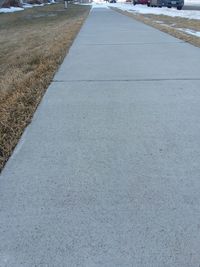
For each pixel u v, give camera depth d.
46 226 2.76
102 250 2.51
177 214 2.86
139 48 10.06
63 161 3.71
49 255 2.47
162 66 7.66
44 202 3.05
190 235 2.62
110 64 8.05
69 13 32.94
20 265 2.40
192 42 10.85
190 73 6.98
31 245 2.57
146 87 6.11
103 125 4.56
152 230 2.69
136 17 22.41
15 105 5.52
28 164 3.69
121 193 3.14
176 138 4.16
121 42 11.34
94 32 14.41
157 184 3.26
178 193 3.12
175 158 3.71
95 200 3.06
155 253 2.46
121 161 3.67
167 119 4.70
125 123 4.60
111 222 2.79
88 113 4.99
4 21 26.61
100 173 3.46
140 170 3.50
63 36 13.56
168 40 11.47
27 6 47.47
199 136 4.19
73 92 5.97
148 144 4.03
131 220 2.80
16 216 2.88
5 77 8.62
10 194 3.18
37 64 9.21
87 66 7.94
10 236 2.67
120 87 6.16
